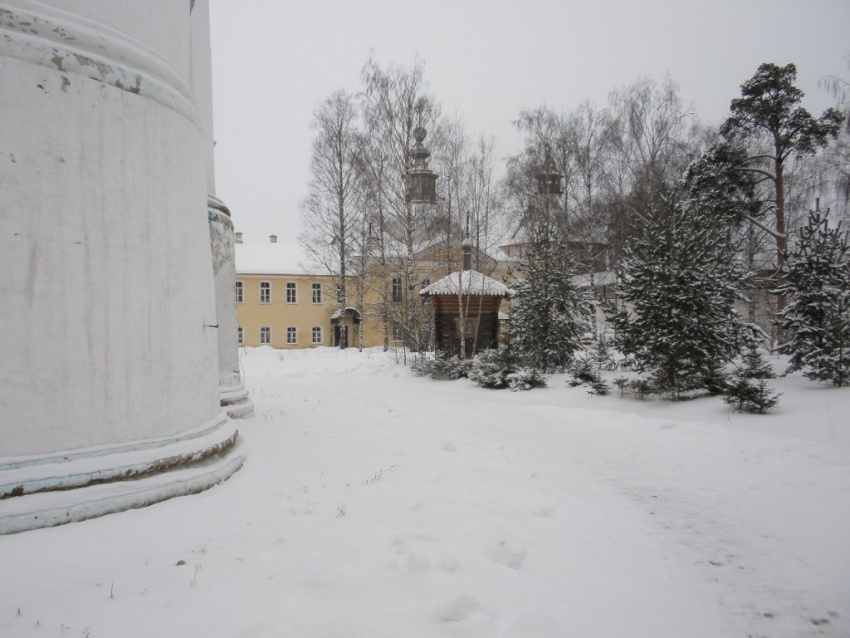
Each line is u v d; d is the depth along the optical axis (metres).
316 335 48.34
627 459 8.70
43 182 5.12
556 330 20.75
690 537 5.50
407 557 4.39
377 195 30.11
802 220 30.73
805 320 13.33
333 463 7.80
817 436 9.19
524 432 11.02
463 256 25.05
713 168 24.89
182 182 6.52
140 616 3.44
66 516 4.93
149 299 5.93
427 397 16.84
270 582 3.94
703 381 13.34
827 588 4.41
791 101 24.34
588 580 4.45
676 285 13.11
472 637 3.36
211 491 6.09
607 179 32.72
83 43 5.48
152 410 5.91
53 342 5.13
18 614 3.48
